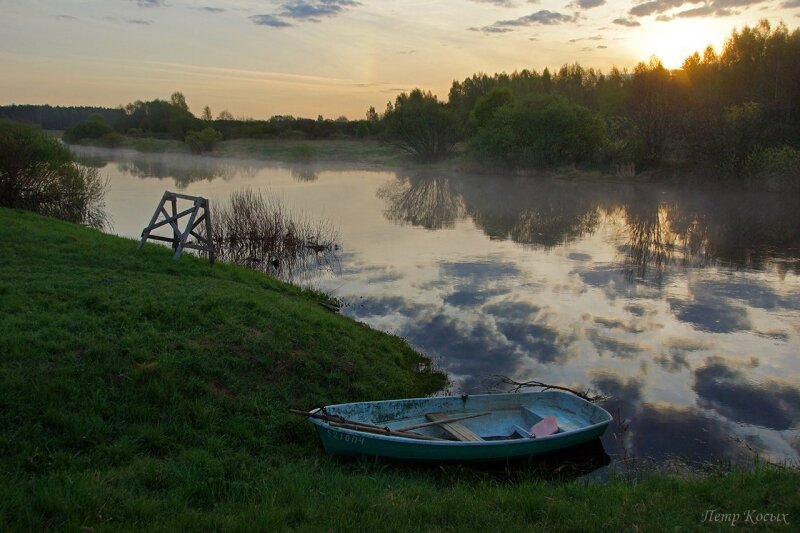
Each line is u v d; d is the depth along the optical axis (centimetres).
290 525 535
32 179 2334
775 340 1351
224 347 933
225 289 1232
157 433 698
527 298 1666
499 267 2038
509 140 5175
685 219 3034
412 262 2112
